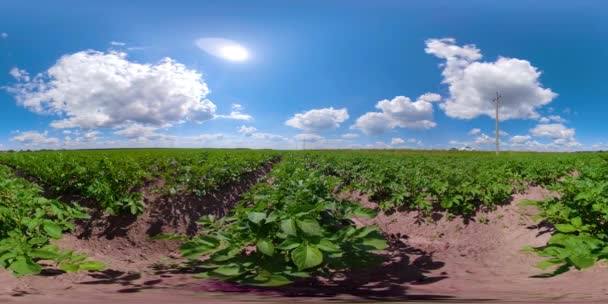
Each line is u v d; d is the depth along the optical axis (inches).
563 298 142.8
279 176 387.2
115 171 415.2
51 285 171.2
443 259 283.6
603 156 860.0
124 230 342.0
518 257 274.5
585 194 257.0
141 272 225.1
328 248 194.7
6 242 195.9
